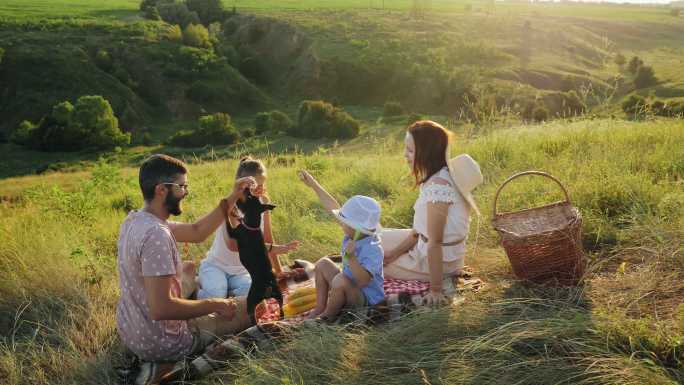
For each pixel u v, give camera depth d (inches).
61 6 5255.9
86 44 3558.1
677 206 199.2
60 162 2356.1
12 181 1657.2
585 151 320.8
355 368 131.0
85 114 2566.4
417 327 142.3
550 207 181.0
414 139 167.8
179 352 148.3
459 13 5900.6
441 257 161.3
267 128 2738.7
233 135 2571.4
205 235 160.9
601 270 177.8
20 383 145.5
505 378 120.8
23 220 268.8
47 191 342.3
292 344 139.4
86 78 3181.6
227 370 138.9
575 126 393.7
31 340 159.9
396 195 299.7
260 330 148.3
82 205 307.3
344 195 330.0
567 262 163.2
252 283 159.5
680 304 140.9
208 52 3777.1
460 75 3250.5
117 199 386.6
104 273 206.2
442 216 161.9
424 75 3425.2
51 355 154.4
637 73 3043.8
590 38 4793.3
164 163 139.4
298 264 204.2
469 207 173.0
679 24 5792.3
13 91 3038.9
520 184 260.1
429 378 124.5
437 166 167.5
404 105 3356.3
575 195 229.1
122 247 140.9
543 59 3816.4
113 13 5108.3
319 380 129.0
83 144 2561.5
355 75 3649.1
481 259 198.4
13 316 180.1
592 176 247.1
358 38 4200.3
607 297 157.2
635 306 149.9
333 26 4520.2
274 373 131.7
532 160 307.0
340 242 230.2
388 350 135.6
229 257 182.2
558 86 3250.5
